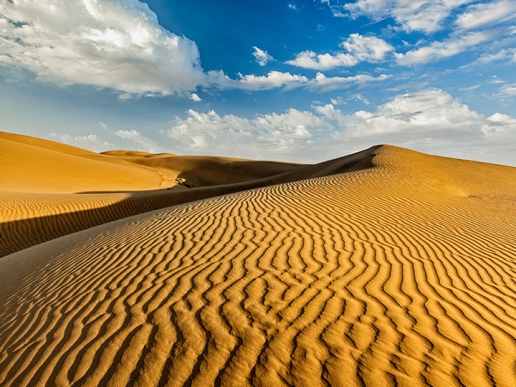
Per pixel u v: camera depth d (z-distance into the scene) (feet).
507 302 15.06
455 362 10.11
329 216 28.53
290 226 24.86
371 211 32.14
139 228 27.14
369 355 10.14
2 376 9.77
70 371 9.60
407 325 12.09
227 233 23.06
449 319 12.84
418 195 46.50
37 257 25.95
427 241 24.21
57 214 54.44
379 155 98.37
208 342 10.56
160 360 9.80
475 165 110.93
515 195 72.49
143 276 16.20
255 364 9.58
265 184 139.85
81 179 124.16
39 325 12.55
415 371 9.56
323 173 114.21
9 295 17.29
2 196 59.88
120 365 9.68
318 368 9.47
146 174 177.06
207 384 8.86
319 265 17.51
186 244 20.99
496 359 10.45
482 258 21.54
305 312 12.53
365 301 13.75
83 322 12.23
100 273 17.37
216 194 104.17
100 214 59.52
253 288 14.43
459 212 38.93
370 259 19.03
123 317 12.30
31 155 140.87
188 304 13.02
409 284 16.01
